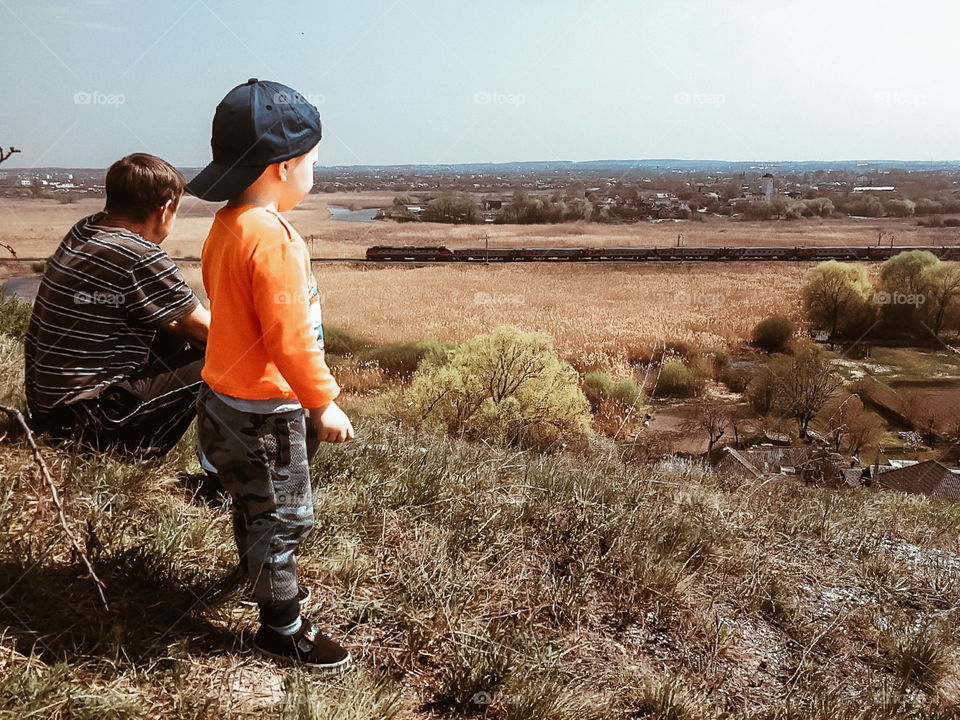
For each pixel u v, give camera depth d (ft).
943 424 163.84
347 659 6.63
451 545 9.45
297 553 8.22
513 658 7.34
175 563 7.39
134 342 8.34
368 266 275.59
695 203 527.40
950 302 235.20
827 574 12.39
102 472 8.12
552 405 69.31
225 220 5.61
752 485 19.58
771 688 8.64
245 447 5.78
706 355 195.52
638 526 11.49
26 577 6.32
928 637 10.28
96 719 5.27
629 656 8.48
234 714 5.73
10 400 10.50
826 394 170.81
